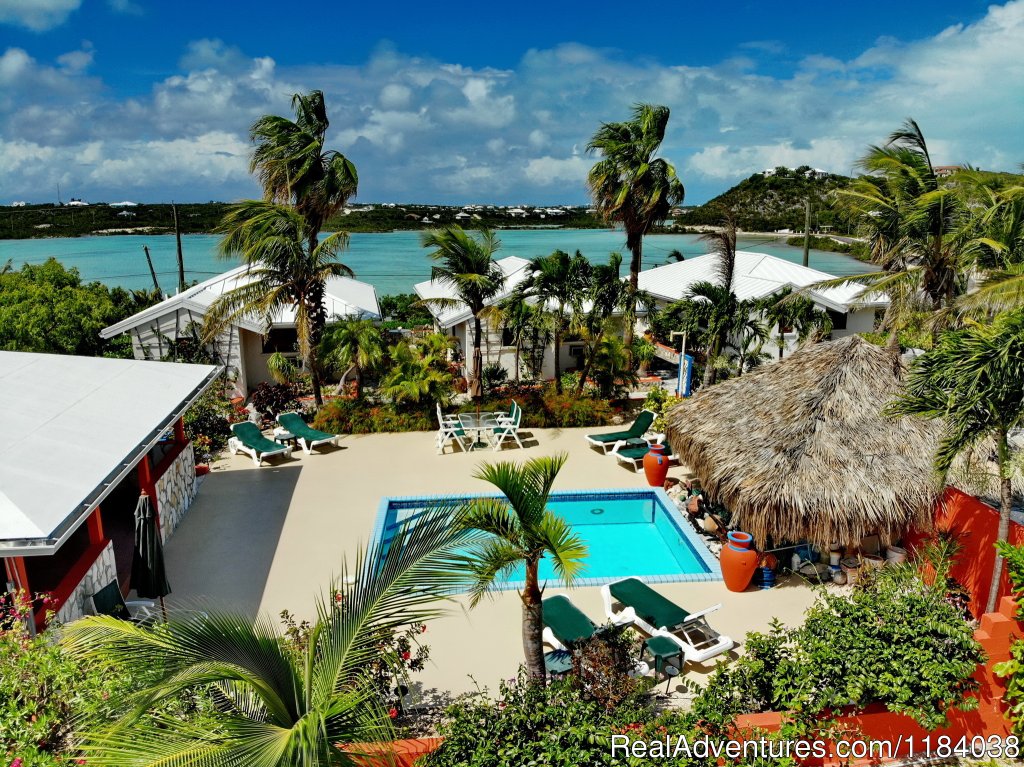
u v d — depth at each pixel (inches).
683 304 703.1
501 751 218.2
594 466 597.3
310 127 713.0
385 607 196.1
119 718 187.8
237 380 788.6
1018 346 291.9
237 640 182.1
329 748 174.1
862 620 277.3
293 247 660.1
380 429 688.4
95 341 850.8
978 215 604.1
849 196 696.4
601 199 817.5
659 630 333.1
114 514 477.7
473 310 706.2
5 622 255.0
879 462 382.3
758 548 387.2
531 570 260.4
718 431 448.1
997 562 318.7
